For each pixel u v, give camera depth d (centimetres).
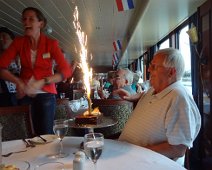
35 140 152
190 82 423
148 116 162
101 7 470
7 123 204
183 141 146
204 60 329
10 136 202
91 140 111
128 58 1262
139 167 111
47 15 521
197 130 159
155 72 169
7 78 211
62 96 504
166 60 163
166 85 165
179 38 531
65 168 111
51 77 209
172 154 149
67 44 939
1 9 478
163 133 156
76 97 538
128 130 172
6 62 214
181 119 148
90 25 627
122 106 279
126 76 337
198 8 347
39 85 204
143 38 638
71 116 312
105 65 2264
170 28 507
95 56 1473
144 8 375
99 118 158
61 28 651
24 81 217
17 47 218
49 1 435
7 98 279
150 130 160
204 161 345
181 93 153
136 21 496
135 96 223
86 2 440
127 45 782
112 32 729
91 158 107
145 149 135
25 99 219
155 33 565
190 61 404
